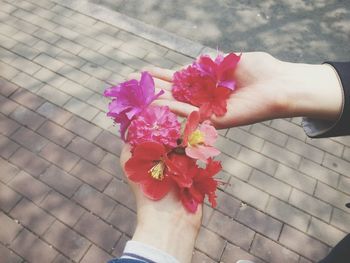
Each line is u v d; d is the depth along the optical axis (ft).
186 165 0.88
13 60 2.33
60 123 2.05
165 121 0.90
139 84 0.95
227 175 1.86
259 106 1.01
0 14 2.61
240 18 2.68
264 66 1.05
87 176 1.85
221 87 1.01
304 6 2.79
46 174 1.86
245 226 1.70
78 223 1.71
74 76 2.26
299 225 1.71
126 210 1.75
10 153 1.93
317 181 1.85
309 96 0.97
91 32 2.51
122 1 2.75
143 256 0.71
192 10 2.72
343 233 1.70
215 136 0.91
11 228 1.69
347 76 0.95
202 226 1.70
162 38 2.47
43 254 1.62
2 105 2.11
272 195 1.80
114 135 2.00
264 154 1.94
